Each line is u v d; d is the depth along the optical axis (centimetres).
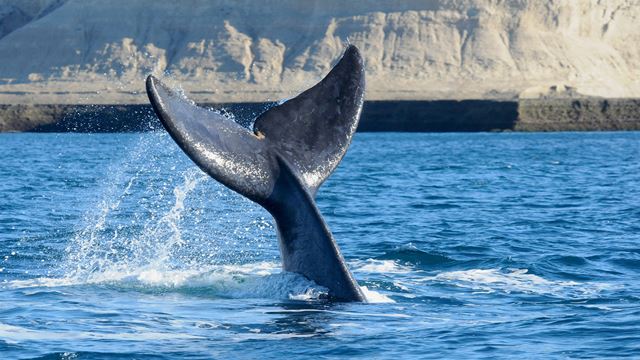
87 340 3266
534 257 5116
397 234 6178
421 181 11106
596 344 3262
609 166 14388
